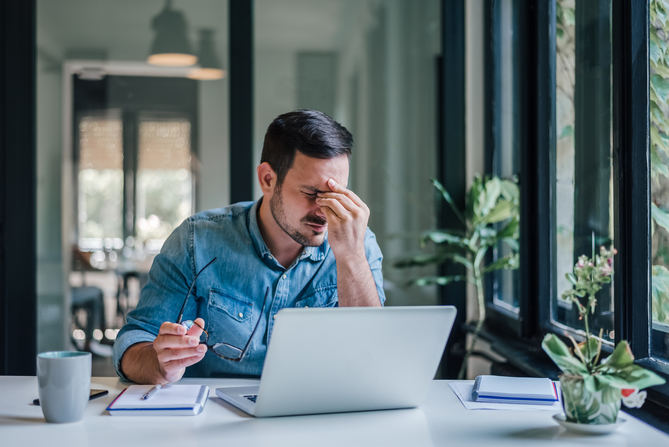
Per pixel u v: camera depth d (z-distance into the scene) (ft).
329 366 3.90
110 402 4.28
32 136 9.96
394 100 10.37
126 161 10.12
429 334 4.05
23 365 9.98
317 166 4.96
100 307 10.13
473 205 9.55
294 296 5.47
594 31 6.56
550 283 7.86
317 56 10.25
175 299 5.30
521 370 7.43
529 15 7.98
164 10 10.11
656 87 5.33
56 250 10.09
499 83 9.80
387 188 10.39
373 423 3.90
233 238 5.42
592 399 3.69
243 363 5.37
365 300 5.11
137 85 10.10
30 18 9.93
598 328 6.43
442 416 4.06
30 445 3.45
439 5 10.37
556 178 7.67
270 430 3.74
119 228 10.14
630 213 5.55
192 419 3.93
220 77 10.16
